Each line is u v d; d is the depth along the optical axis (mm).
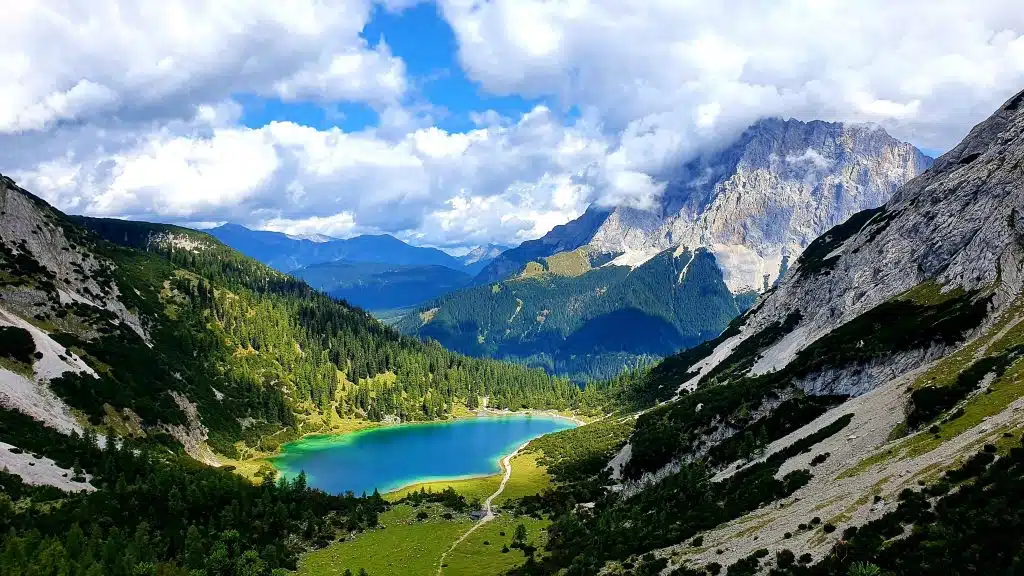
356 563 104188
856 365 115812
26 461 104000
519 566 95312
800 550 57938
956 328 101750
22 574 72125
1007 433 57969
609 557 82500
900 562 46750
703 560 67250
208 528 105812
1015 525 44219
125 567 79062
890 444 76062
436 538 118375
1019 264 106938
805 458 88188
